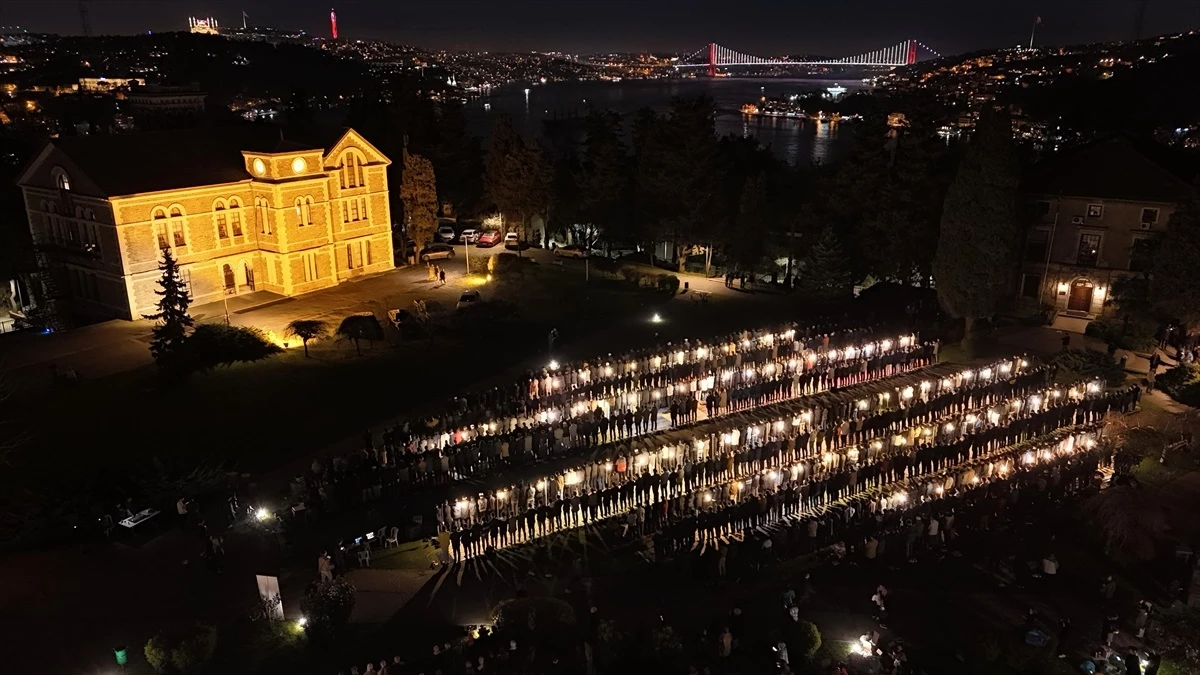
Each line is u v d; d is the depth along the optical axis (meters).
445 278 64.75
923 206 56.84
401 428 37.00
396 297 59.69
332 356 48.38
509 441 36.25
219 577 27.98
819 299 58.34
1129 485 31.67
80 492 32.75
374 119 82.31
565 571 28.95
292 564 28.86
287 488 34.19
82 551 29.33
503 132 76.25
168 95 76.06
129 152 54.38
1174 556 29.86
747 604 26.97
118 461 36.25
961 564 29.41
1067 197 53.91
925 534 30.58
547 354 49.06
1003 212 48.56
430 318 53.12
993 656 24.42
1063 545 30.52
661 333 52.47
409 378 45.66
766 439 37.00
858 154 59.50
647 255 76.12
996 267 49.31
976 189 48.81
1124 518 29.48
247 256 59.62
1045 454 34.75
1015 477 33.56
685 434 38.59
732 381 42.69
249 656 24.09
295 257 59.72
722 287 64.88
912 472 34.53
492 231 78.12
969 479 33.38
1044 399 39.28
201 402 41.97
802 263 66.88
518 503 32.16
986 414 38.12
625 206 72.12
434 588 27.88
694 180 65.81
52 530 30.56
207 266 57.34
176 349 44.28
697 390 41.84
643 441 38.03
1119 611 27.14
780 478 33.31
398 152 80.25
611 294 61.38
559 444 36.94
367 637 25.11
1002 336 51.88
